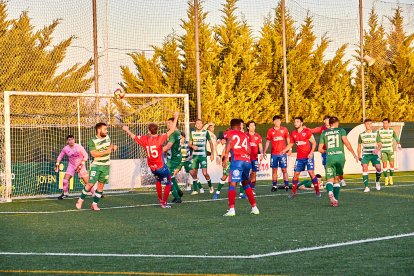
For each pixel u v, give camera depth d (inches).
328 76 2522.1
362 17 1958.7
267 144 1230.9
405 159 1870.1
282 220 767.1
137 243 612.4
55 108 1950.1
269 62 2400.3
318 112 2427.4
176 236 653.9
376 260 499.5
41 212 952.3
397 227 682.8
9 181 1163.9
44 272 480.1
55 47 2119.8
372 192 1158.3
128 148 1519.4
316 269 470.0
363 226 695.7
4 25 2113.7
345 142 927.7
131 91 2252.7
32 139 1433.3
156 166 954.1
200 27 2303.2
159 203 1058.7
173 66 2282.2
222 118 2190.0
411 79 2620.6
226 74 2273.6
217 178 1609.3
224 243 599.5
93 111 1770.4
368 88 2596.0
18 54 2102.6
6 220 847.1
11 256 553.9
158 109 1722.4
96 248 587.8
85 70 2112.5
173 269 481.4
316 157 1782.7
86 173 1206.3
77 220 828.0
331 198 919.7
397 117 2551.7
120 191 1366.9
